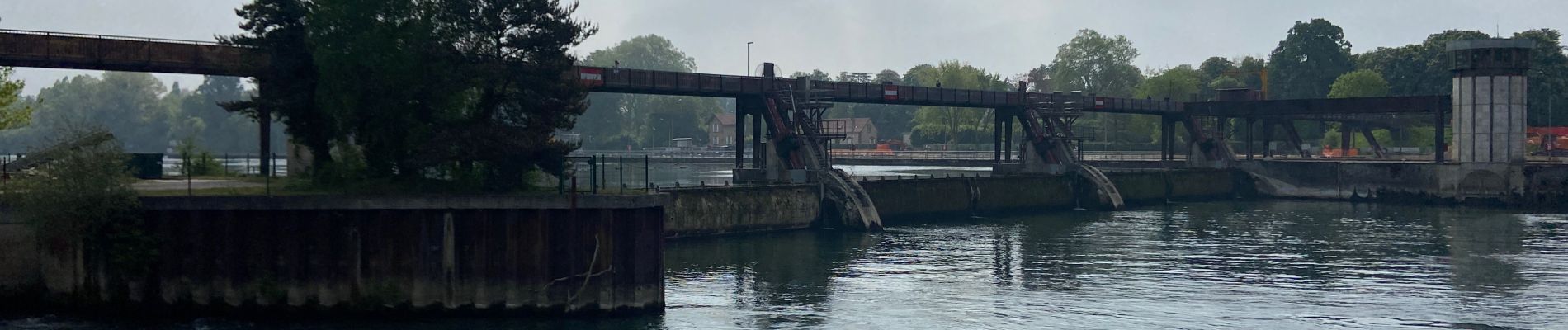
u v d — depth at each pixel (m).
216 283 39.78
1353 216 98.06
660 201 41.25
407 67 43.81
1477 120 110.94
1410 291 53.03
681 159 171.75
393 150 44.88
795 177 85.56
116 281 39.91
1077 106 116.38
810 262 62.53
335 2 44.66
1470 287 54.38
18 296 40.09
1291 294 52.09
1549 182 108.12
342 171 45.00
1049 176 109.06
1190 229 84.31
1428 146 168.12
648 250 40.91
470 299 39.44
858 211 82.56
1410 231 83.44
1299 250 69.94
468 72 44.72
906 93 100.44
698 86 82.81
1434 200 114.12
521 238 39.34
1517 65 109.50
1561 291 53.19
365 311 39.41
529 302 39.44
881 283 54.75
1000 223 90.62
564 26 46.75
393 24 44.44
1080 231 82.81
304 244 39.41
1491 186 110.31
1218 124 135.25
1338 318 46.25
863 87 95.69
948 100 105.00
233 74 55.50
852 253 67.06
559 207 39.44
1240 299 50.62
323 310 39.41
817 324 43.78
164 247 39.94
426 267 39.28
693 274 57.44
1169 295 51.41
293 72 47.72
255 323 39.25
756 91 87.38
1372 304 49.38
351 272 39.41
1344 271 59.75
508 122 46.72
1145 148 184.38
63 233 39.38
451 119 45.03
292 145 52.59
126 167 41.47
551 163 43.91
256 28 48.69
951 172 151.62
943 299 50.19
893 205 90.62
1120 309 47.66
